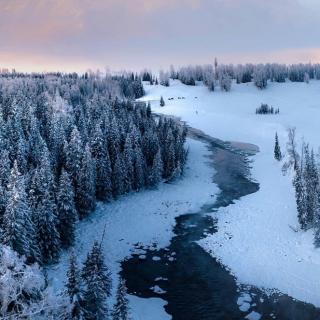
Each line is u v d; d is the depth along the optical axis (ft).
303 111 606.55
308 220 205.36
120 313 100.42
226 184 308.40
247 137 465.88
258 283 172.86
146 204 263.29
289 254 193.16
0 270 55.31
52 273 168.96
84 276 105.60
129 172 276.82
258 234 216.54
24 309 53.98
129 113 391.65
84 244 204.03
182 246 208.85
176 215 249.55
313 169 223.92
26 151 247.91
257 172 337.93
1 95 412.36
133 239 216.33
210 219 242.58
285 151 363.15
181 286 171.01
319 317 149.07
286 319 147.84
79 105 378.94
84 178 229.25
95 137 263.70
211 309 154.51
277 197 268.41
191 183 309.01
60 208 187.62
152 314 150.00
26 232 149.69
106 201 256.32
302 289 166.81
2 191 171.22
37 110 350.02
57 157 253.44
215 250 202.80
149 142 321.32
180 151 329.72
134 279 176.04
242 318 148.66
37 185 181.37
